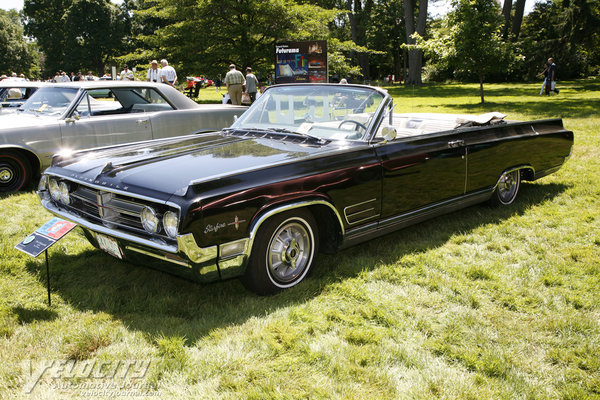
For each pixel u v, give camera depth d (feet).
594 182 19.84
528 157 17.06
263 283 10.36
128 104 22.45
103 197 10.39
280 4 72.08
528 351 8.60
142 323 9.36
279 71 54.65
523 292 10.72
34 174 20.57
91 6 196.85
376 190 12.06
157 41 76.02
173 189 9.20
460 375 7.85
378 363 8.14
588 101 59.47
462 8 61.52
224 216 9.20
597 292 10.73
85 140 20.54
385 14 164.96
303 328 9.20
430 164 13.38
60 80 70.03
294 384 7.54
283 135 12.96
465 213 16.56
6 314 9.68
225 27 73.36
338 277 11.48
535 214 16.26
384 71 211.00
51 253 13.21
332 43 78.33
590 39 128.47
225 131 14.28
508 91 87.71
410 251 13.20
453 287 10.93
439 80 156.87
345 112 13.05
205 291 11.02
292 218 10.56
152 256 9.57
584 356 8.46
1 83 32.17
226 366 7.96
